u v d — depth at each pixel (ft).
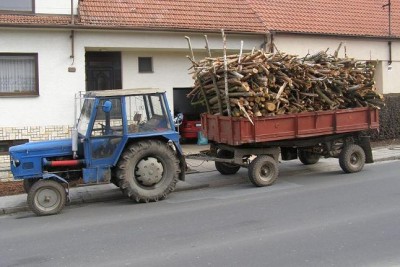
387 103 56.54
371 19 63.05
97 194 32.81
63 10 43.47
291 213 25.12
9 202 31.42
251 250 19.08
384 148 50.65
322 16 60.13
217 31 48.03
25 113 41.55
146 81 48.62
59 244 21.42
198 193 32.86
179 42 46.96
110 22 44.78
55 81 42.32
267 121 33.81
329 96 36.81
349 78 37.45
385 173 36.88
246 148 34.73
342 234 20.85
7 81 41.19
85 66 46.34
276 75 34.42
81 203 31.27
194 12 50.72
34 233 23.77
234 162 34.65
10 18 41.04
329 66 36.83
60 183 29.27
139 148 30.07
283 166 42.29
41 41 41.65
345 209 25.49
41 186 28.04
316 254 18.31
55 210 28.27
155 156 30.63
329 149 38.32
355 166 37.99
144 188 30.42
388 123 56.44
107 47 44.24
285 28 53.83
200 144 55.16
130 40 44.86
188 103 57.26
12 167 28.94
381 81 61.26
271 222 23.43
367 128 38.68
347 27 59.31
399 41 61.93
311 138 37.37
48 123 42.27
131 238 21.77
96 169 29.78
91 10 45.98
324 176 37.01
